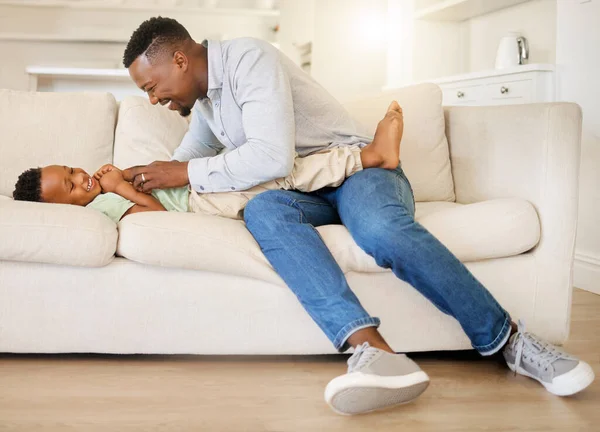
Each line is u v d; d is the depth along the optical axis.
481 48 3.65
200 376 1.37
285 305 1.42
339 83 4.73
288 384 1.33
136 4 5.23
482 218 1.47
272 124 1.37
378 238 1.29
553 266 1.52
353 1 4.68
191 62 1.46
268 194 1.43
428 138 1.92
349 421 1.14
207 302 1.40
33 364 1.41
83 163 1.94
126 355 1.50
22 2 5.12
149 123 1.97
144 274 1.39
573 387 1.23
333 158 1.46
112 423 1.10
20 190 1.57
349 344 1.22
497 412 1.19
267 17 5.47
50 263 1.37
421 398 1.26
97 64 5.21
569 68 2.54
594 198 2.41
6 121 1.93
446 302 1.31
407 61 3.90
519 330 1.35
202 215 1.45
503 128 1.71
